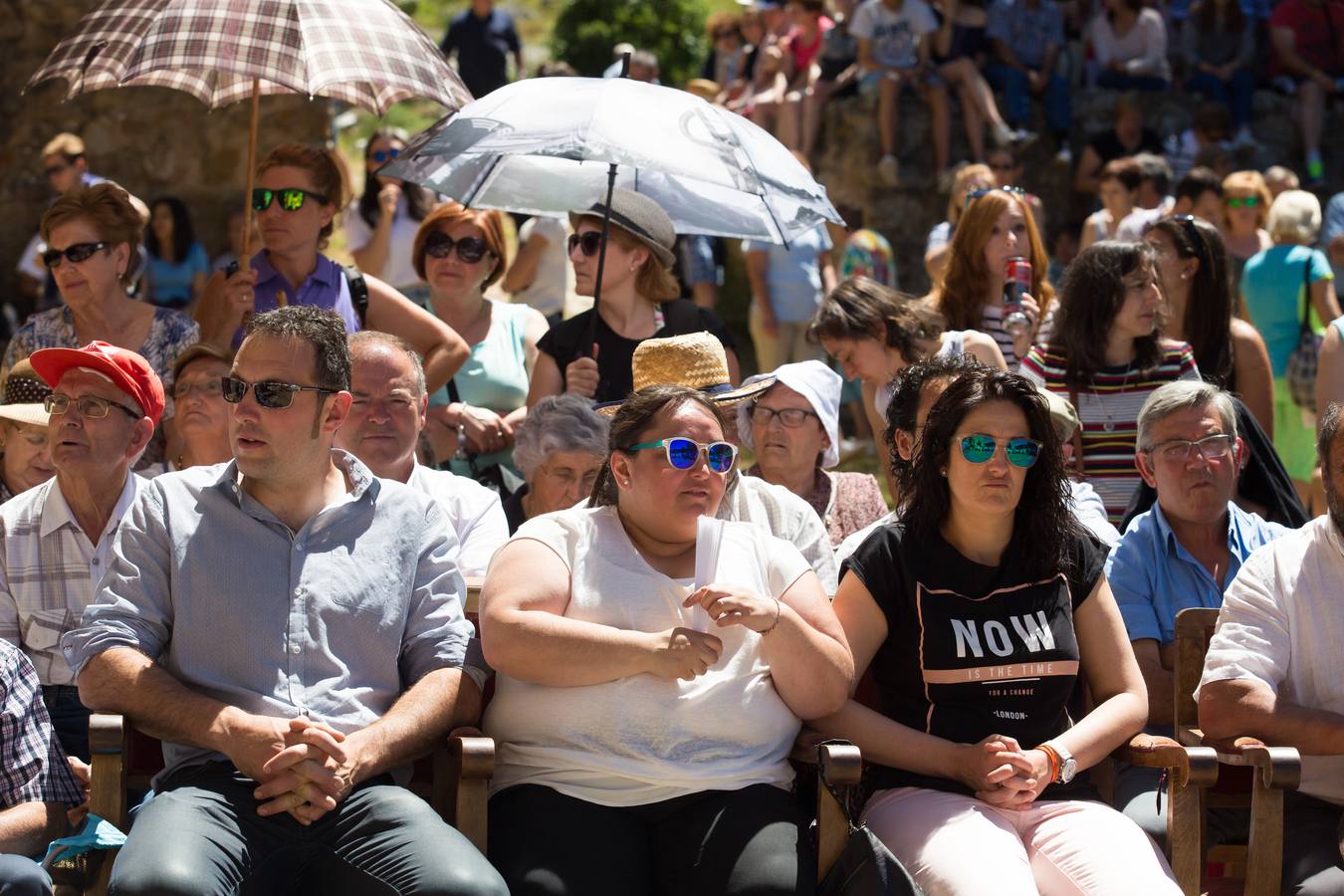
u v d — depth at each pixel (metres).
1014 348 7.25
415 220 10.58
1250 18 16.30
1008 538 4.87
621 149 5.79
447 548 4.80
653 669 4.37
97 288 6.33
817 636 4.52
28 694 4.33
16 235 13.49
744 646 4.58
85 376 4.95
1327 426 4.88
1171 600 5.54
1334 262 11.57
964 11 14.39
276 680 4.46
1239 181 10.80
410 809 4.30
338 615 4.54
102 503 5.05
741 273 13.91
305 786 4.23
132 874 3.92
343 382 4.62
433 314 7.49
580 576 4.63
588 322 6.97
